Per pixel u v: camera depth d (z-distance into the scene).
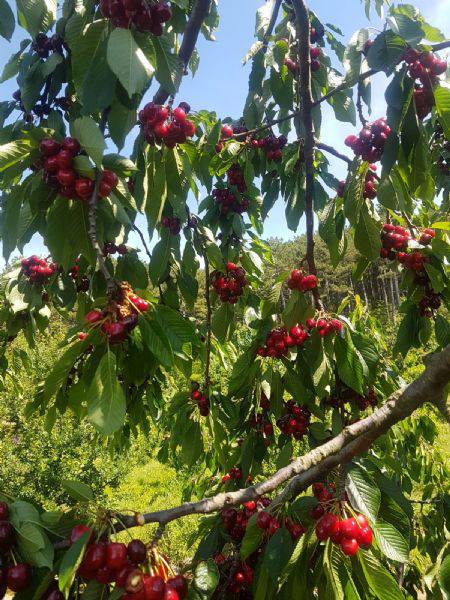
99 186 1.45
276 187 3.73
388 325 14.72
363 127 2.10
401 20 1.63
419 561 3.07
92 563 1.12
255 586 1.71
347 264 29.39
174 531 5.99
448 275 2.38
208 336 2.93
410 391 1.46
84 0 1.63
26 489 7.28
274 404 2.60
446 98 1.71
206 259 2.90
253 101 3.12
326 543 1.34
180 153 1.99
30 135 1.42
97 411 1.18
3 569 1.17
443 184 4.08
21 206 1.63
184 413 2.83
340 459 1.61
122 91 1.58
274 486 1.49
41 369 9.68
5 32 1.70
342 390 2.71
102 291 2.47
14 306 2.95
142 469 9.48
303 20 2.26
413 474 3.76
